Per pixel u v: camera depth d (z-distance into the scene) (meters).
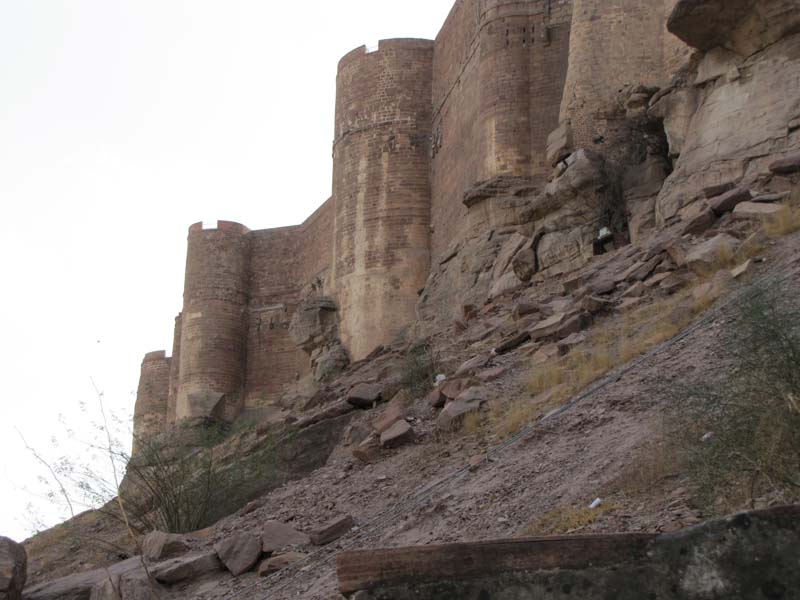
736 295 11.10
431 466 11.39
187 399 37.41
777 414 6.39
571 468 8.70
